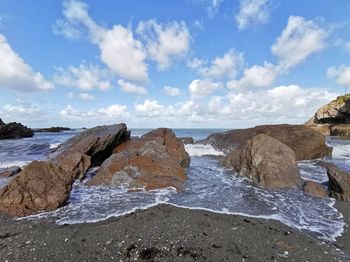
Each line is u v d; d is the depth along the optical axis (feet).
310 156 68.69
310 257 20.66
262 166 45.01
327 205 33.83
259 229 25.57
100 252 20.76
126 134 67.31
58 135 178.29
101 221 27.58
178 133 213.87
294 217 29.60
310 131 73.20
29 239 23.11
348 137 148.77
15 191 31.96
